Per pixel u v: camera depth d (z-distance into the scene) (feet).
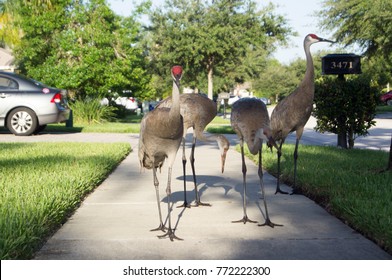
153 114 17.35
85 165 28.84
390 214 17.26
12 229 15.12
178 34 128.06
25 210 17.35
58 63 78.43
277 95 295.28
